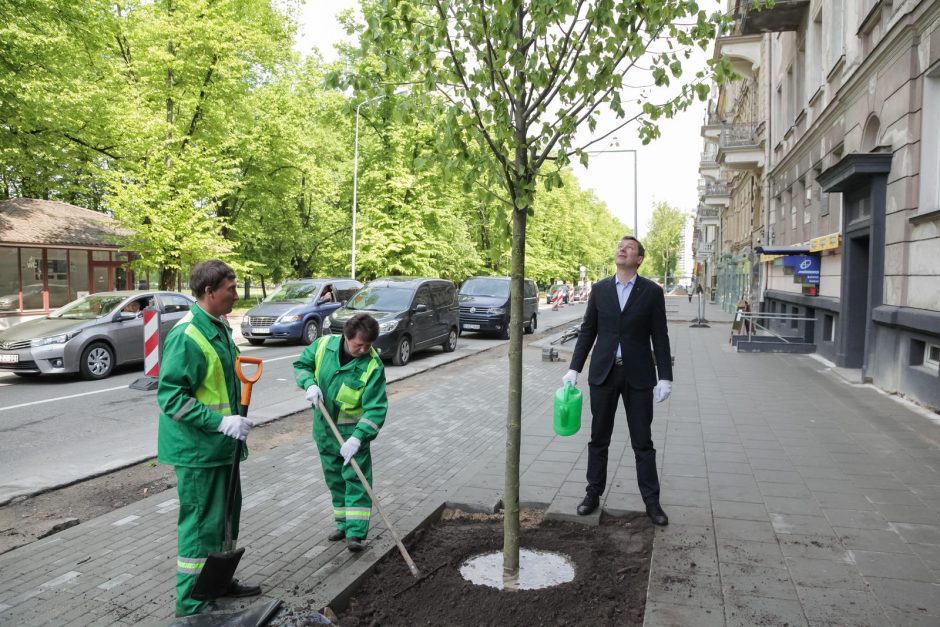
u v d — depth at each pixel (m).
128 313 12.48
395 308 14.14
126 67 20.59
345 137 32.62
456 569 3.85
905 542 4.05
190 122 22.19
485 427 7.83
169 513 4.92
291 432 7.91
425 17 3.68
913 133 8.96
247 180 25.89
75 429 7.98
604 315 4.61
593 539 4.28
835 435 6.97
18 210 23.31
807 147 16.30
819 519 4.48
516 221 3.67
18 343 11.18
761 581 3.53
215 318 3.32
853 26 11.95
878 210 9.96
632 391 4.53
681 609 3.22
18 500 5.41
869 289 10.20
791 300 17.41
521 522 4.64
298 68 28.97
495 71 3.54
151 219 18.75
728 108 41.66
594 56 3.52
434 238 30.58
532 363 14.37
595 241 74.88
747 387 10.28
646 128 3.78
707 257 70.94
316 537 4.29
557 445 6.78
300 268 38.62
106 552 4.17
